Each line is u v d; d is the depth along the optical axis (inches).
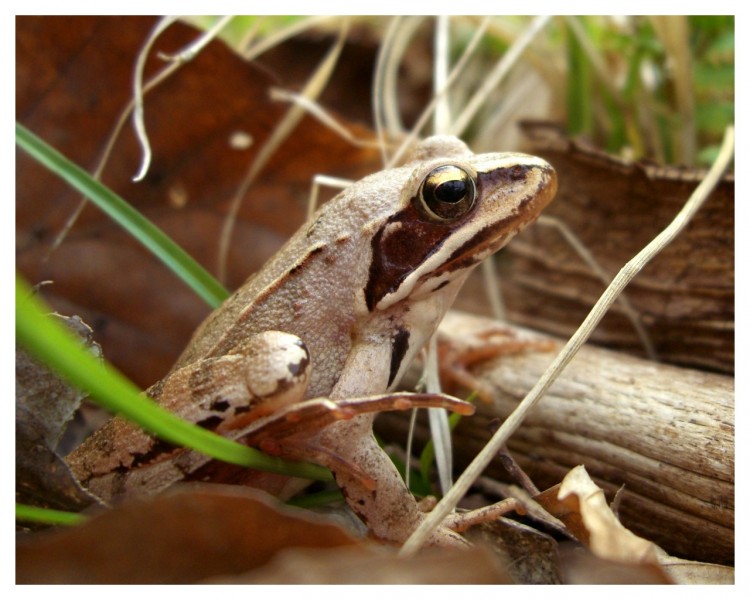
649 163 8.0
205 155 8.4
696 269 7.8
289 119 8.3
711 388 7.0
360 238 6.8
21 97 8.1
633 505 6.8
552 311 8.7
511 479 7.3
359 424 6.6
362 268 6.8
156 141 8.3
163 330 8.5
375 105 8.3
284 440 6.5
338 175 8.6
